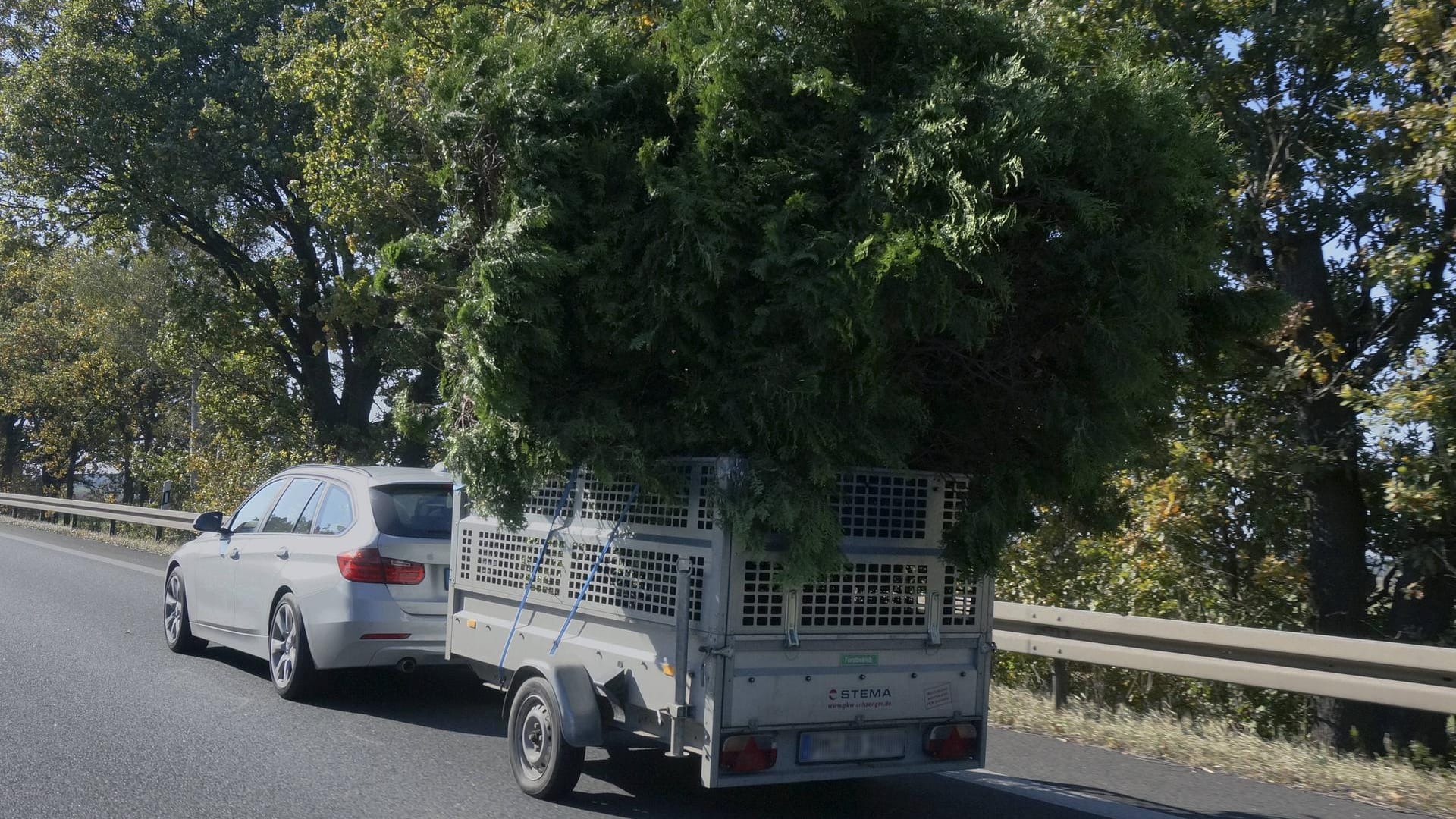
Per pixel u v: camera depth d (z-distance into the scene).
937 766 5.67
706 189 5.00
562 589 6.09
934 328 4.92
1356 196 11.84
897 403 5.29
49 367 53.16
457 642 7.00
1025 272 5.27
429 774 6.57
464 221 5.46
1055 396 5.35
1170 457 11.29
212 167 28.83
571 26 5.55
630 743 6.79
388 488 8.37
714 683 5.06
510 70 5.27
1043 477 5.68
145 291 39.22
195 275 32.91
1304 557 12.04
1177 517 11.41
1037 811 6.25
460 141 5.42
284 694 8.47
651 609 5.49
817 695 5.34
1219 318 5.82
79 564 18.22
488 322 5.13
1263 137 12.38
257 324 33.41
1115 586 12.05
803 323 4.96
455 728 7.82
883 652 5.55
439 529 8.32
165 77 28.70
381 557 8.01
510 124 5.23
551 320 5.27
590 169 5.20
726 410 5.06
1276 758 7.28
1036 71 5.18
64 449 58.53
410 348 22.47
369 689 9.02
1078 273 5.17
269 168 27.97
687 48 5.30
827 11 5.23
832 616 5.40
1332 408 11.27
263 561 8.95
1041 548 12.38
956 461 5.80
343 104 21.30
